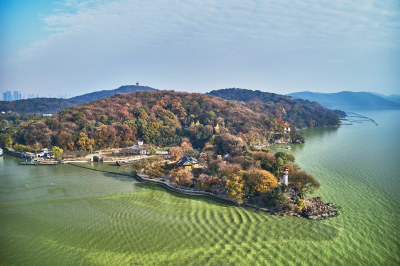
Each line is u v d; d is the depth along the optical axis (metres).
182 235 95.81
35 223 104.56
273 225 102.50
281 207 113.06
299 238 93.69
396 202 122.19
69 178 165.12
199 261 81.69
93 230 99.38
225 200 126.06
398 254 85.50
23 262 82.06
